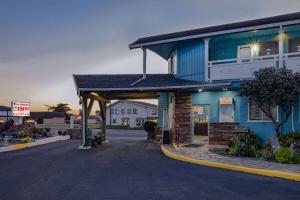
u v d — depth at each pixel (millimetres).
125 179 10242
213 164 12547
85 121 21266
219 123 19219
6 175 11211
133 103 70688
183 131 20297
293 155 12648
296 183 9469
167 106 24656
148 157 15992
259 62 17969
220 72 19078
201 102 19844
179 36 20531
